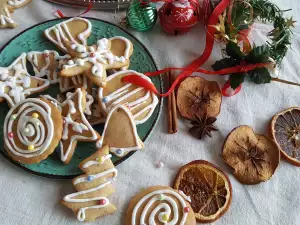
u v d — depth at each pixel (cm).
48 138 28
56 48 33
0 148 29
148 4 33
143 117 30
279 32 32
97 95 31
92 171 29
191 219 29
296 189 31
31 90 31
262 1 33
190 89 33
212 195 30
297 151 32
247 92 34
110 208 29
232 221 30
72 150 29
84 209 28
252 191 31
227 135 32
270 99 34
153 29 36
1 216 28
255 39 36
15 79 31
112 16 36
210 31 33
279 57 32
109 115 29
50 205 29
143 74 32
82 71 30
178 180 30
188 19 33
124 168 30
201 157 31
